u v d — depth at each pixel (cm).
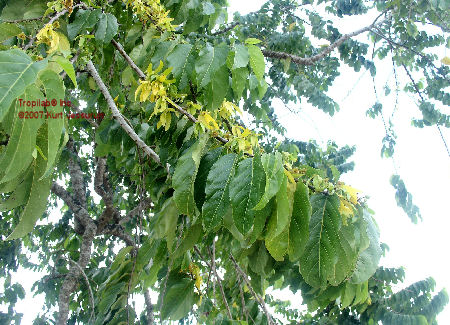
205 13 212
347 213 149
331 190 149
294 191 136
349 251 147
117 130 219
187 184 141
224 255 268
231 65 155
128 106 242
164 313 205
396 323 351
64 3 162
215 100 150
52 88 86
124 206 532
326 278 140
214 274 212
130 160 254
